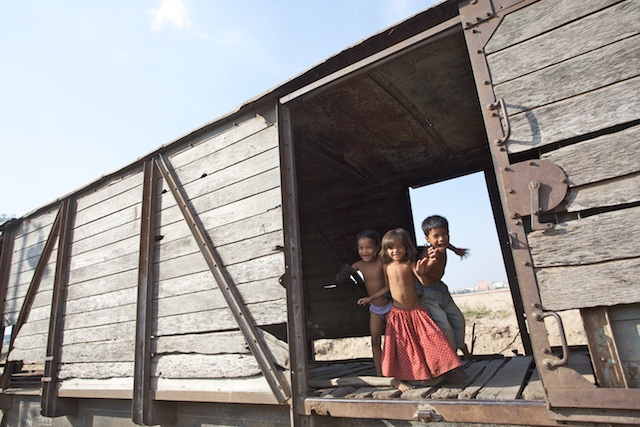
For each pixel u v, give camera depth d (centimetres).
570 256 226
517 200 245
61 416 497
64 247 539
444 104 445
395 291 318
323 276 691
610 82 231
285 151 364
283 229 338
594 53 239
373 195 669
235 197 384
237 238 373
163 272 421
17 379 618
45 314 543
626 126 229
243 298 355
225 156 402
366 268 362
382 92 412
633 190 216
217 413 362
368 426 282
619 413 202
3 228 664
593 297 216
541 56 254
